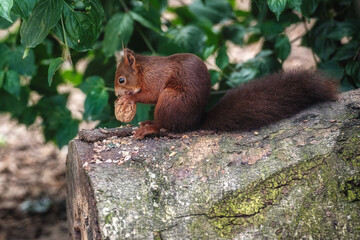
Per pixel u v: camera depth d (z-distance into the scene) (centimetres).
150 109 468
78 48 445
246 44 490
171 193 430
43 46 476
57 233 483
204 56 471
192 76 439
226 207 430
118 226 426
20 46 470
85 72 479
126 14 470
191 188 431
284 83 444
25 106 481
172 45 471
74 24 444
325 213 429
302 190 431
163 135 441
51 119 477
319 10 469
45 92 481
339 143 434
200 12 497
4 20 455
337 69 461
